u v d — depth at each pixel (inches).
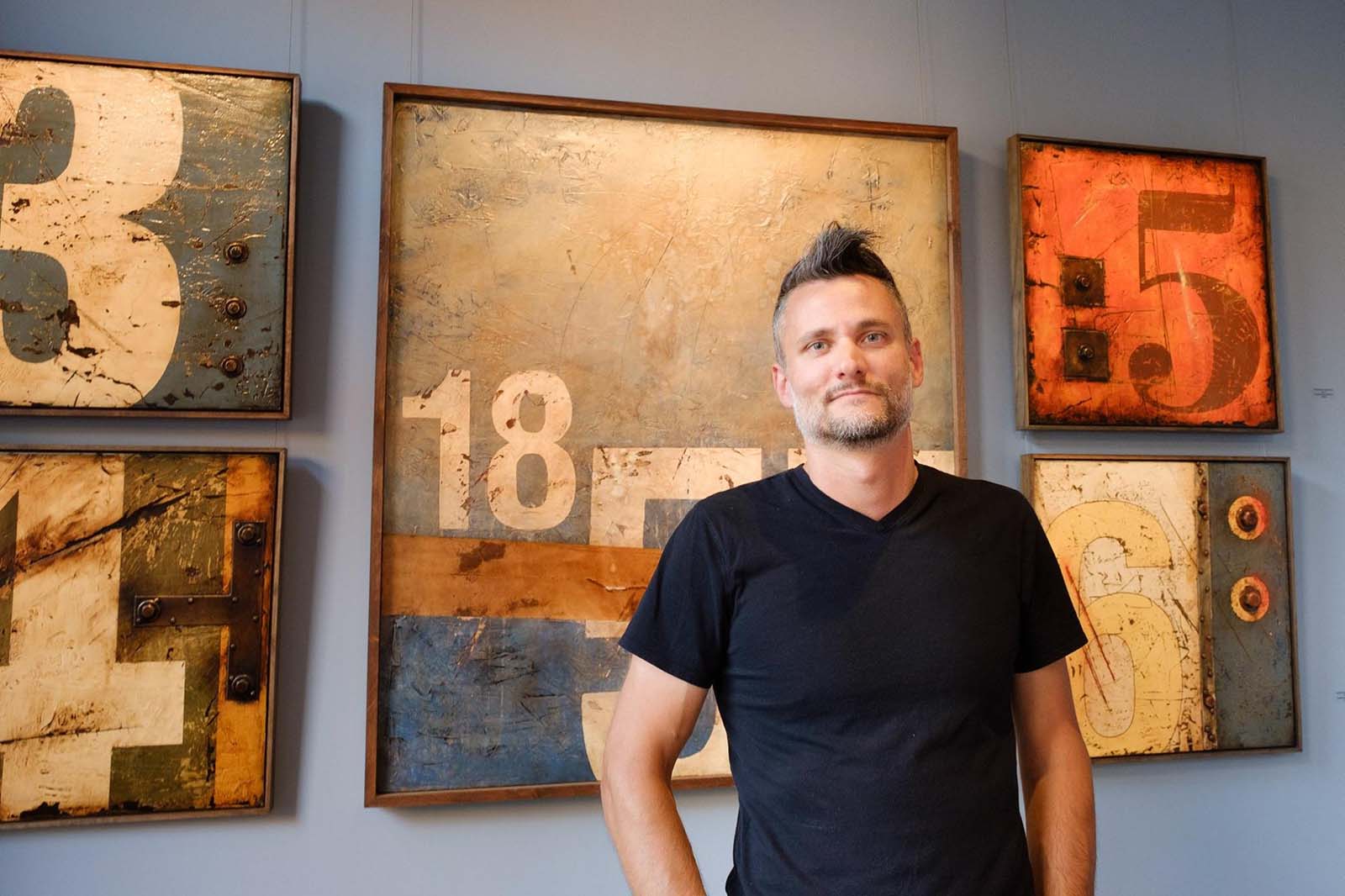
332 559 68.6
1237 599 81.7
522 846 69.3
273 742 65.1
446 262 70.4
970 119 82.2
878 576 44.5
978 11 83.4
